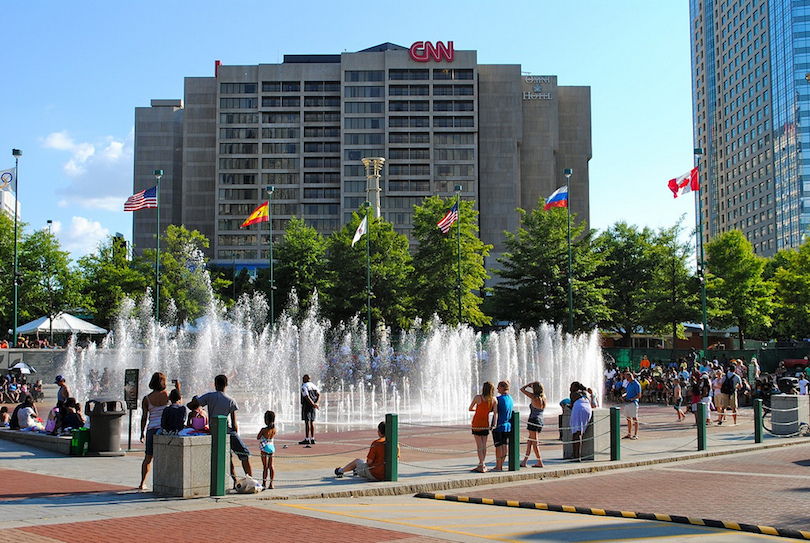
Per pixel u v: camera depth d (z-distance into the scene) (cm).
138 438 2158
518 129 12988
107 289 6150
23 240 5725
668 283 5788
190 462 1207
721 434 2477
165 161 13500
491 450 1959
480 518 1116
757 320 7094
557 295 5725
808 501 1298
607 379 4175
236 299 8481
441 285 6009
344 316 6425
